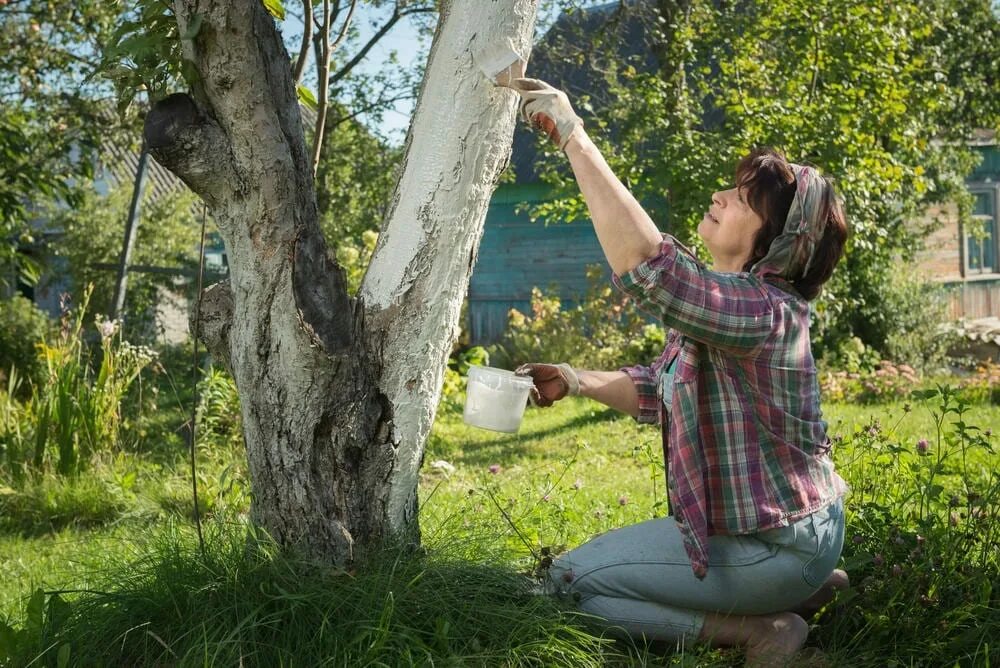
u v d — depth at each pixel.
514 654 2.38
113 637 2.52
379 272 2.68
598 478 6.09
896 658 2.64
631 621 2.56
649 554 2.50
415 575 2.63
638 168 10.50
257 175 2.50
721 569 2.40
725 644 2.57
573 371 2.77
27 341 11.16
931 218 16.47
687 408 2.36
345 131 18.05
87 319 13.12
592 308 13.12
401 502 2.79
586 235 15.52
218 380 7.91
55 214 14.88
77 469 6.29
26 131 11.30
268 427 2.65
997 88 16.52
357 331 2.66
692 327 2.23
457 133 2.54
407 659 2.27
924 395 3.39
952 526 3.08
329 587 2.53
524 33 2.53
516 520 3.69
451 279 2.66
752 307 2.24
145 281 14.59
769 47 11.01
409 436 2.72
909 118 10.95
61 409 6.40
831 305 11.31
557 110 2.31
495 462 6.96
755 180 2.42
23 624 2.76
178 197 15.74
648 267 2.20
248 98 2.47
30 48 10.80
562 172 11.84
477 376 2.56
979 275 17.25
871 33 10.12
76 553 4.18
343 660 2.29
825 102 10.07
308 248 2.56
